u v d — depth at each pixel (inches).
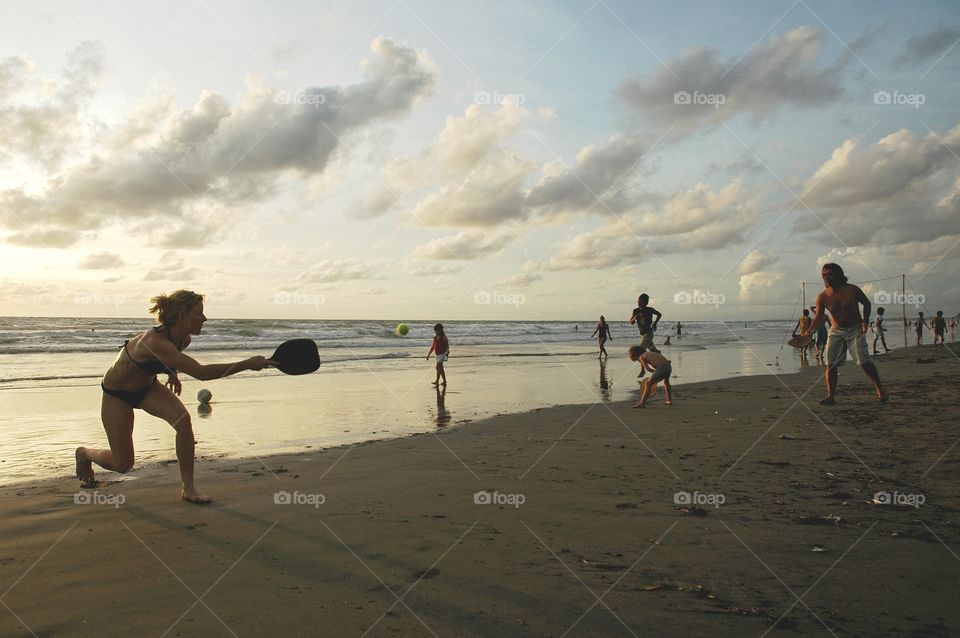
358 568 126.5
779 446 253.9
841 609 105.8
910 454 231.3
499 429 323.3
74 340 1184.8
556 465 230.1
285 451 267.9
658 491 189.3
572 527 154.3
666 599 110.7
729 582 118.2
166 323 180.4
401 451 264.2
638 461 234.4
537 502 178.4
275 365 184.5
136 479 214.4
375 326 2405.3
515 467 228.4
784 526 152.5
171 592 114.2
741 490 188.1
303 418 375.2
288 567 127.0
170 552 135.9
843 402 380.5
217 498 184.2
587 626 100.2
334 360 926.4
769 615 103.8
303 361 186.2
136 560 130.8
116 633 98.0
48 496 187.2
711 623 101.0
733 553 134.1
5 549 137.3
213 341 1312.7
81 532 150.0
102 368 729.0
